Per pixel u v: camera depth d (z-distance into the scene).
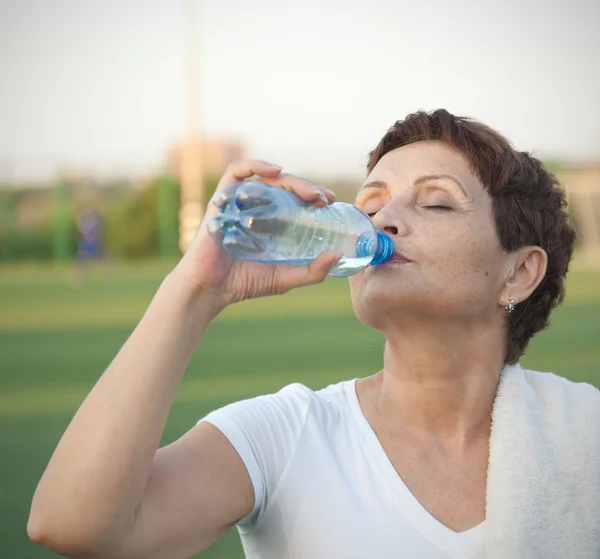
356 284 1.81
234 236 1.53
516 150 1.90
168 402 1.48
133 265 27.59
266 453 1.67
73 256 29.41
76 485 1.41
